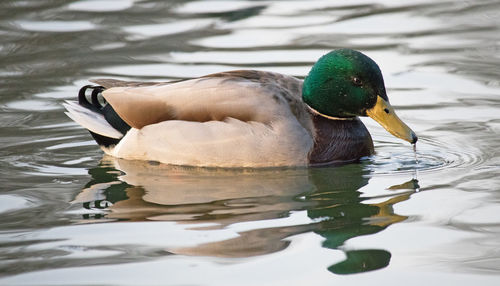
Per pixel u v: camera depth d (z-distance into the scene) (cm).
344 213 1016
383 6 2047
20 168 1226
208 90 1212
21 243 927
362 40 1805
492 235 925
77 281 824
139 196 1092
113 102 1250
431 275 832
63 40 1828
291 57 1705
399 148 1316
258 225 974
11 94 1544
